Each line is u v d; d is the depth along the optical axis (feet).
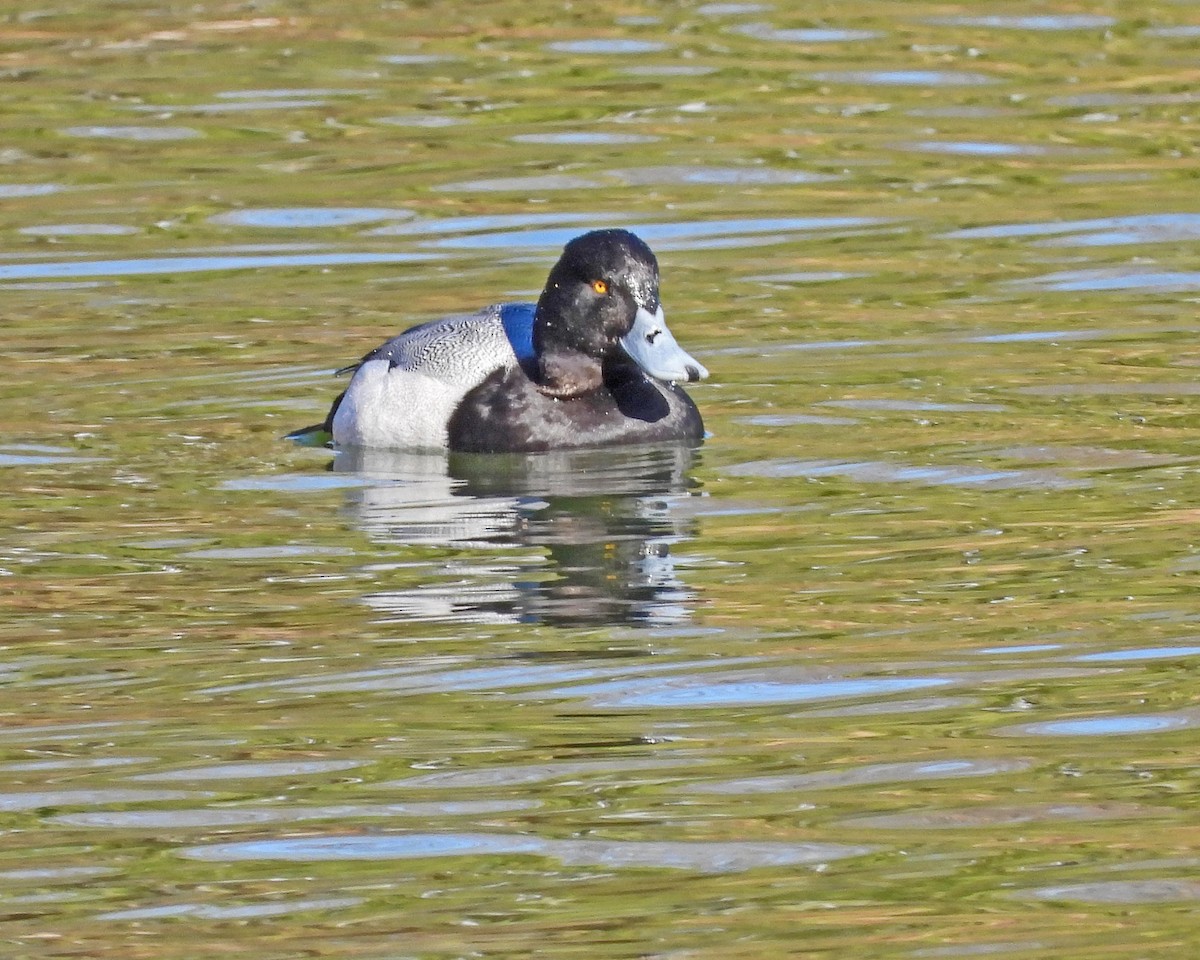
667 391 44.62
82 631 33.50
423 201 62.75
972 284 54.65
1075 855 25.14
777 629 33.04
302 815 26.86
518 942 23.36
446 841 25.94
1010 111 70.38
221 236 60.03
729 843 25.72
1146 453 41.70
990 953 22.88
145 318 53.01
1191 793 26.76
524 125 69.36
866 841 25.70
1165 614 33.14
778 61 75.66
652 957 22.94
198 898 24.63
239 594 35.14
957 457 41.88
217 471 42.29
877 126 69.10
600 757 28.43
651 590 34.88
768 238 59.16
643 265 43.80
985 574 35.27
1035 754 28.12
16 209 62.28
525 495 40.60
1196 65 74.28
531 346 44.98
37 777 28.12
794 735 28.99
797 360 48.83
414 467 42.73
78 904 24.58
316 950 23.36
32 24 80.28
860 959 22.80
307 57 76.48
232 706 30.42
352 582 35.68
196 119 70.13
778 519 38.63
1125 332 50.37
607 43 77.87
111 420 45.42
